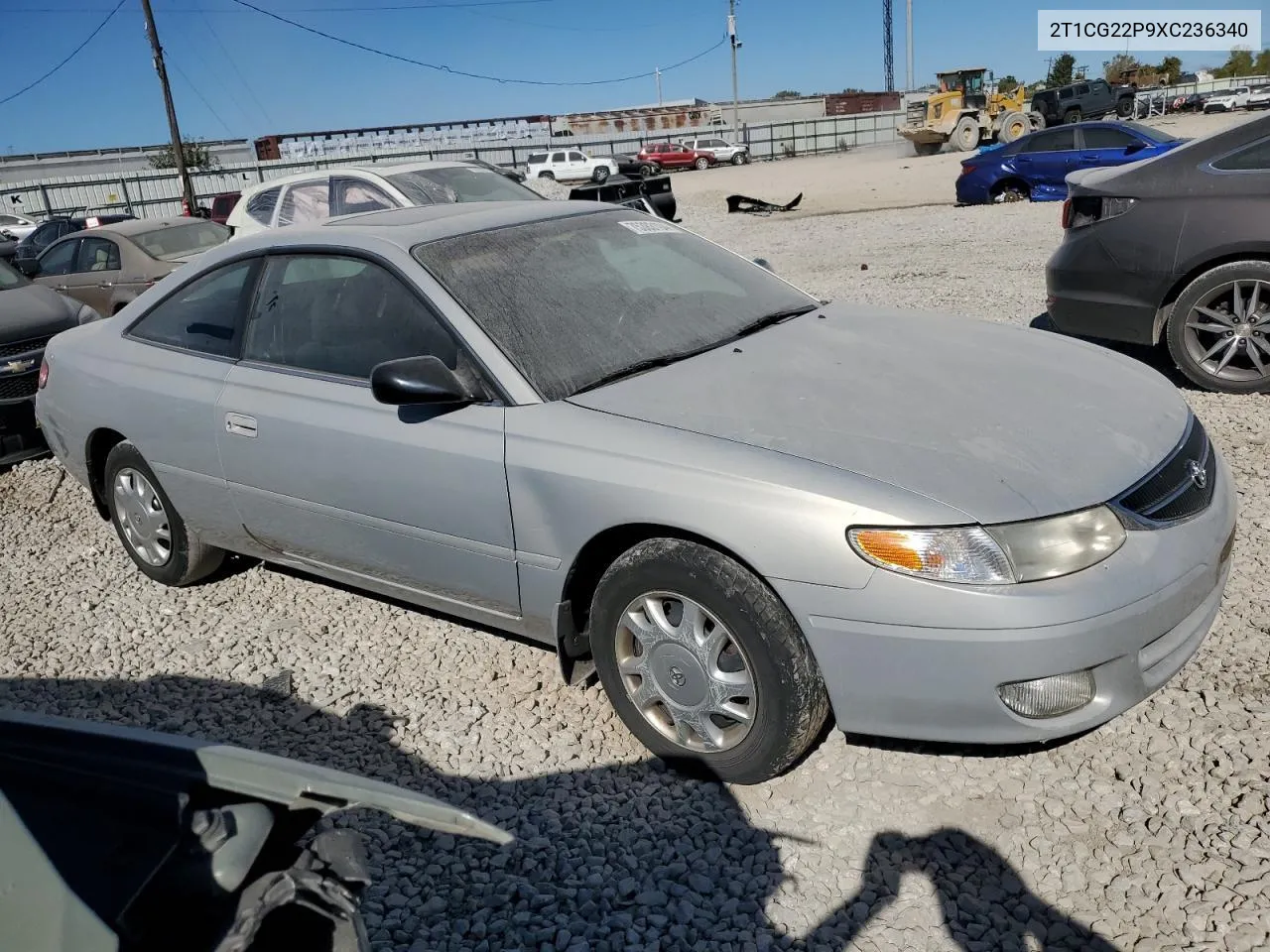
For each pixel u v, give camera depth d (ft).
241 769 5.04
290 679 12.33
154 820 5.08
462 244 11.78
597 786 9.79
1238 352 18.17
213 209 67.46
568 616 10.18
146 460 13.92
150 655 13.37
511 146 170.60
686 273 12.97
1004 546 8.06
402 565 11.38
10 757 5.65
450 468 10.35
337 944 4.60
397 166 32.94
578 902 8.34
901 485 8.36
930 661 8.14
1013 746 9.60
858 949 7.57
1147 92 196.54
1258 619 11.14
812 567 8.34
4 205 129.49
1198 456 9.71
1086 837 8.39
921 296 30.09
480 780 10.06
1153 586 8.34
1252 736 9.27
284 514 12.30
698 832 9.00
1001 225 46.24
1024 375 10.48
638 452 9.25
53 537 18.22
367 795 4.70
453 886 8.69
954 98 123.54
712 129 182.70
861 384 10.16
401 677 12.17
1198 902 7.60
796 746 8.97
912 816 8.86
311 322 12.02
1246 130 17.44
